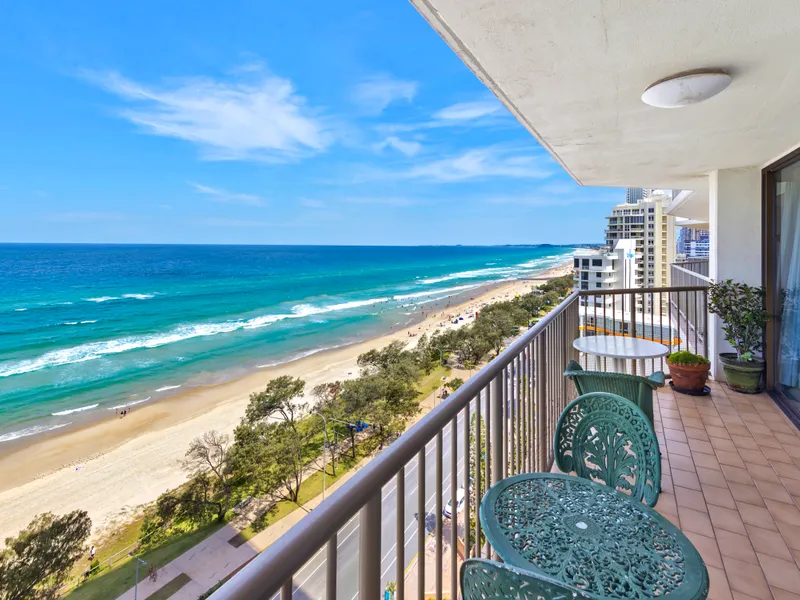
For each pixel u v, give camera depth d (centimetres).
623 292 371
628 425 134
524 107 210
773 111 217
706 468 230
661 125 239
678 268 628
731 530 180
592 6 126
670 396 342
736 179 355
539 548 98
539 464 205
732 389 351
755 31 141
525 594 60
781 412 301
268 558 46
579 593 56
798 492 205
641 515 111
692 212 738
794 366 310
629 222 3991
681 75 172
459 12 130
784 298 326
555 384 240
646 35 143
